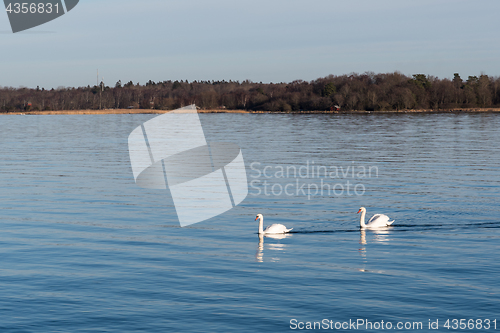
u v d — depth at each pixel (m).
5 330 14.08
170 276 18.36
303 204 32.72
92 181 42.22
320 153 63.84
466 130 104.44
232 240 23.73
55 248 22.12
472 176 44.22
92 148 72.50
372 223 26.17
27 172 47.56
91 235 24.50
